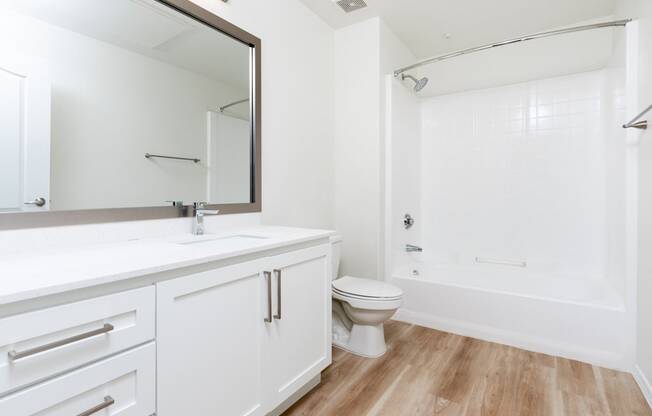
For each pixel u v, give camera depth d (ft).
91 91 4.07
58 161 3.79
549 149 8.90
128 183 4.44
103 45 4.19
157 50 4.77
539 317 6.69
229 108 5.83
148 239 4.57
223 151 5.73
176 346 3.17
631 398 5.15
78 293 2.50
